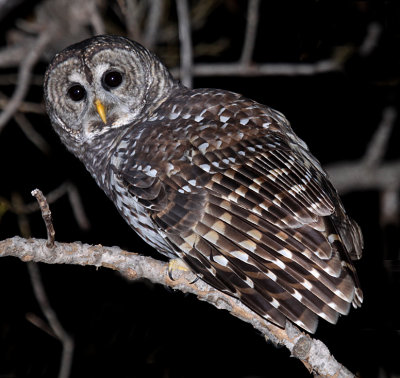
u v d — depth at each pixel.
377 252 14.97
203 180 8.64
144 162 9.04
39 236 14.52
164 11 13.93
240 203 8.38
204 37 14.67
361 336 10.16
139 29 13.92
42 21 13.91
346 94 15.72
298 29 14.17
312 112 16.08
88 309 13.91
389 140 17.00
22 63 13.52
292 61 14.91
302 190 8.46
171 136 9.09
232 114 9.17
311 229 8.18
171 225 8.58
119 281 13.98
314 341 8.09
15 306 14.03
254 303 8.06
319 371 8.04
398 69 14.40
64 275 14.10
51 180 15.04
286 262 8.05
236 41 14.98
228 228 8.30
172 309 13.82
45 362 13.82
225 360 13.66
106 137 10.59
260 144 8.83
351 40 14.09
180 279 8.51
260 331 8.41
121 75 10.43
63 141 11.18
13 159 14.97
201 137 8.94
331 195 9.10
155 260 8.54
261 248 8.14
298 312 7.92
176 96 10.11
